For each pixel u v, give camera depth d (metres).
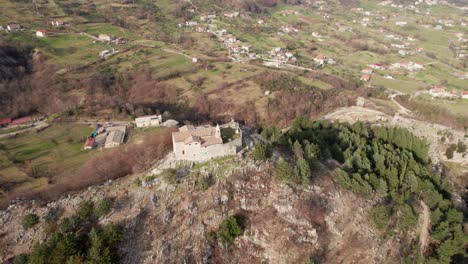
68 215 88.06
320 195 96.44
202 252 81.94
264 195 91.38
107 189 93.75
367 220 96.69
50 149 133.12
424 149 137.25
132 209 87.75
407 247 95.94
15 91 190.38
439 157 151.50
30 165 121.25
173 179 91.44
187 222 85.81
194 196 89.38
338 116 181.00
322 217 92.19
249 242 84.94
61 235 78.81
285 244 84.56
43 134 146.88
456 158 149.38
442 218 104.50
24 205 92.19
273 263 82.75
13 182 110.31
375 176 105.69
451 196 124.88
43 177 113.25
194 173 93.19
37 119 166.00
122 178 99.94
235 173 92.88
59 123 156.75
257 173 94.31
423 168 120.19
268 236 85.44
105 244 78.06
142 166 103.12
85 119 160.88
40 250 75.31
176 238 83.69
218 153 97.00
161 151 107.56
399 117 173.62
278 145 110.19
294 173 94.56
